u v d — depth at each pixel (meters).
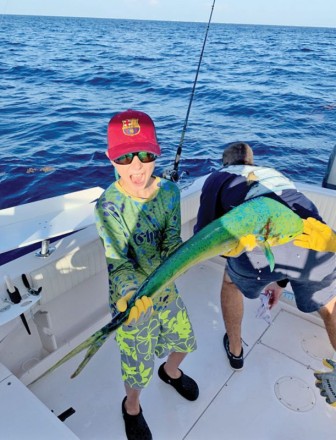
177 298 1.75
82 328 2.33
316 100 13.45
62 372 2.15
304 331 2.49
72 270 1.99
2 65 19.67
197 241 1.17
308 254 1.70
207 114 11.48
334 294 1.85
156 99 13.38
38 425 1.51
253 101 13.19
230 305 2.06
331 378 2.00
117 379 2.12
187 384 2.03
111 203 1.50
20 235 1.76
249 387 2.10
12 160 7.10
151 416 1.94
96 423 1.89
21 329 2.00
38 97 12.96
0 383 1.68
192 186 2.79
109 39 40.53
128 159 1.39
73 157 7.34
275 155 8.11
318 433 1.87
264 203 1.24
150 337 1.65
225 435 1.86
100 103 12.39
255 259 1.78
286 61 24.72
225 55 27.55
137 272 1.60
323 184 2.90
